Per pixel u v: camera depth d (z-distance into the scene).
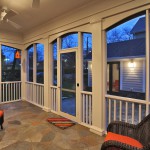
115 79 4.21
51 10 3.70
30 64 6.10
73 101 3.99
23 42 6.11
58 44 4.38
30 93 5.98
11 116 4.28
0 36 5.50
